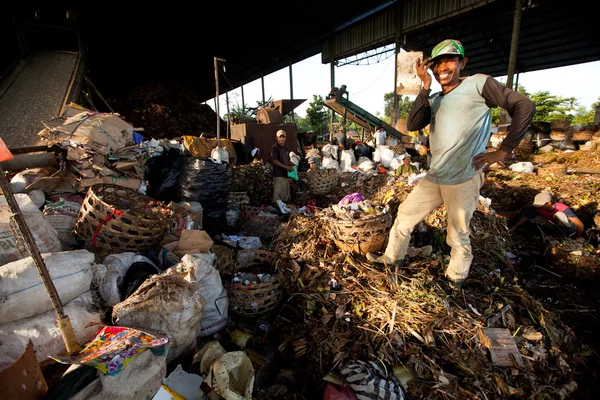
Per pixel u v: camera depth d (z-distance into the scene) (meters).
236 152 9.05
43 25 8.65
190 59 26.70
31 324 1.54
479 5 13.56
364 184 5.87
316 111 28.97
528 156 9.50
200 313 1.92
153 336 1.49
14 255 1.88
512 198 5.96
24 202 2.12
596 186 5.86
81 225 2.45
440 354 2.06
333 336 2.16
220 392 1.58
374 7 17.92
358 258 2.81
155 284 1.86
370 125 13.55
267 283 2.47
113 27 19.03
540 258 4.13
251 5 17.20
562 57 20.30
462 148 2.22
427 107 2.38
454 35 18.98
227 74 32.19
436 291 2.44
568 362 2.28
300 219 3.40
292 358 2.21
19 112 5.21
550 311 2.90
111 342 1.43
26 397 1.13
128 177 3.42
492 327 2.27
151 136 13.00
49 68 7.29
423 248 3.07
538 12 15.35
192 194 3.91
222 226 4.00
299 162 8.62
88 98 7.51
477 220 3.81
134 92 15.08
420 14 16.11
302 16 18.92
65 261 1.72
